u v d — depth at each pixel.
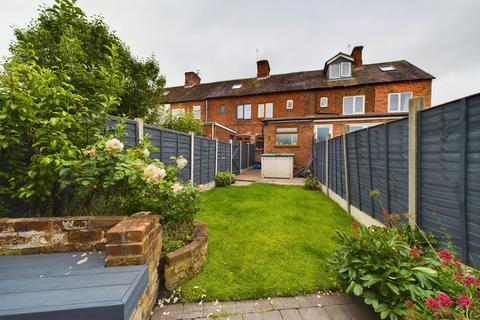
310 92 13.52
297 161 10.86
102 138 1.99
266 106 14.92
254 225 3.52
